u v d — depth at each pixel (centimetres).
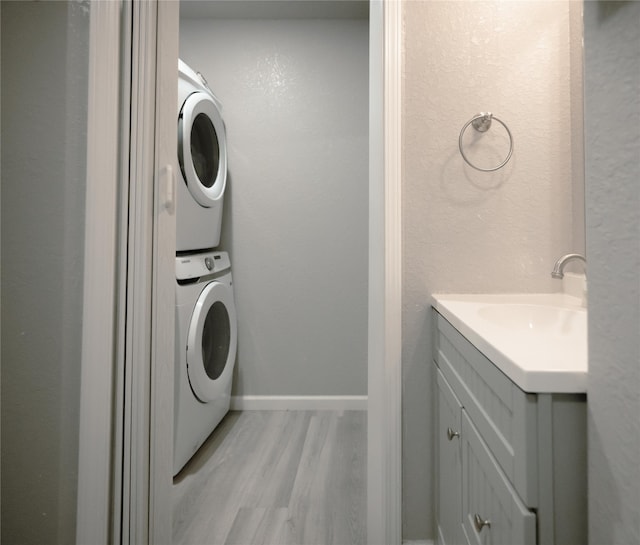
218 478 186
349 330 270
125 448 125
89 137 119
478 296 137
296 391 271
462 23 140
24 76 121
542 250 140
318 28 269
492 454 76
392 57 136
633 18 44
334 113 269
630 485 46
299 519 157
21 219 121
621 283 48
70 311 121
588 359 55
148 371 127
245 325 271
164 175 132
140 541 124
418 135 140
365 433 233
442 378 122
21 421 121
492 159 140
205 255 222
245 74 269
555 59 140
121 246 125
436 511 131
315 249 270
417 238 140
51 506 120
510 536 65
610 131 49
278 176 270
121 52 126
